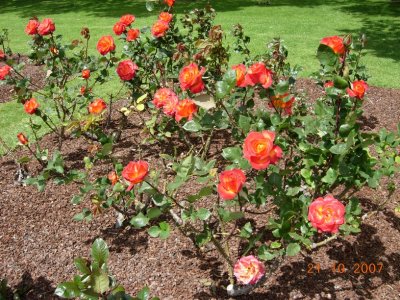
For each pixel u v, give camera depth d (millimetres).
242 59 7121
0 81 3793
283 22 10398
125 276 2455
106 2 14453
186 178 1965
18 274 2541
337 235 2457
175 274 2453
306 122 2164
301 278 2400
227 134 3965
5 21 12227
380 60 6977
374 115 4656
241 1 13703
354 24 10008
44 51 3773
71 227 2900
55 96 3973
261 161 1634
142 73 3816
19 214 3041
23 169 3484
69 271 2549
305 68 6512
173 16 3816
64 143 4121
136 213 2838
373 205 2994
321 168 2178
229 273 2275
